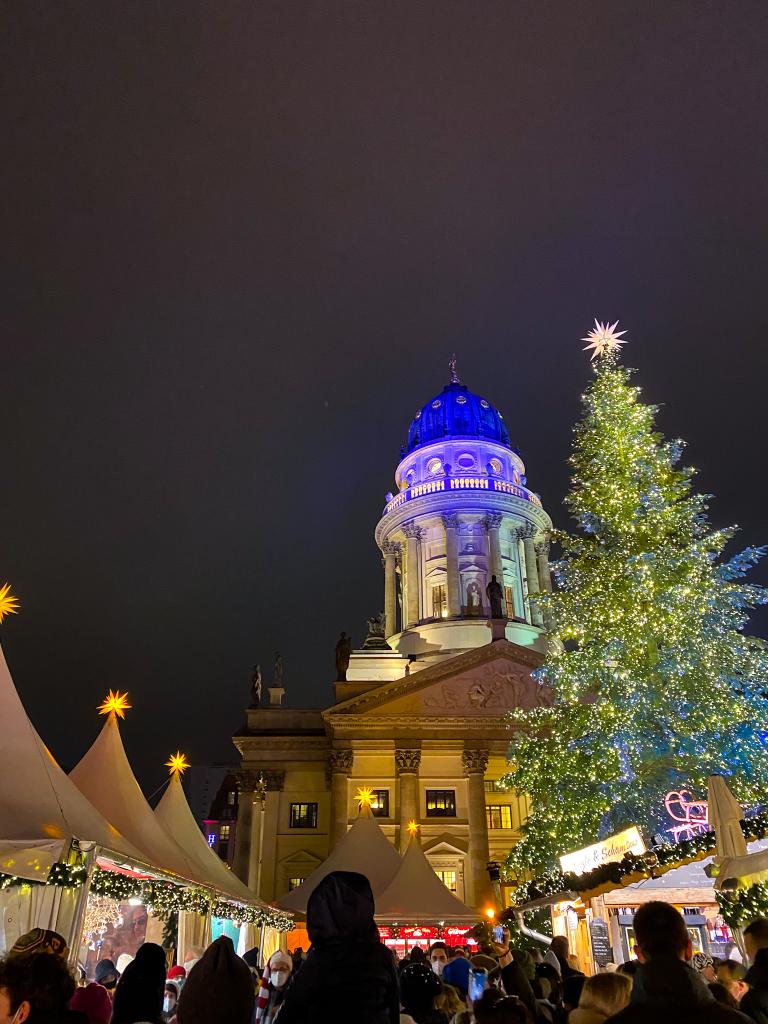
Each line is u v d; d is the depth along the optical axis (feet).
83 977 57.16
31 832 46.50
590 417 127.44
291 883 211.00
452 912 94.07
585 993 23.17
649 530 116.98
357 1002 15.99
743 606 112.47
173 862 70.18
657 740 107.14
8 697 55.16
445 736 208.54
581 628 119.03
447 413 306.14
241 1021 15.66
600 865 64.39
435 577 267.39
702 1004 15.24
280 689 248.52
